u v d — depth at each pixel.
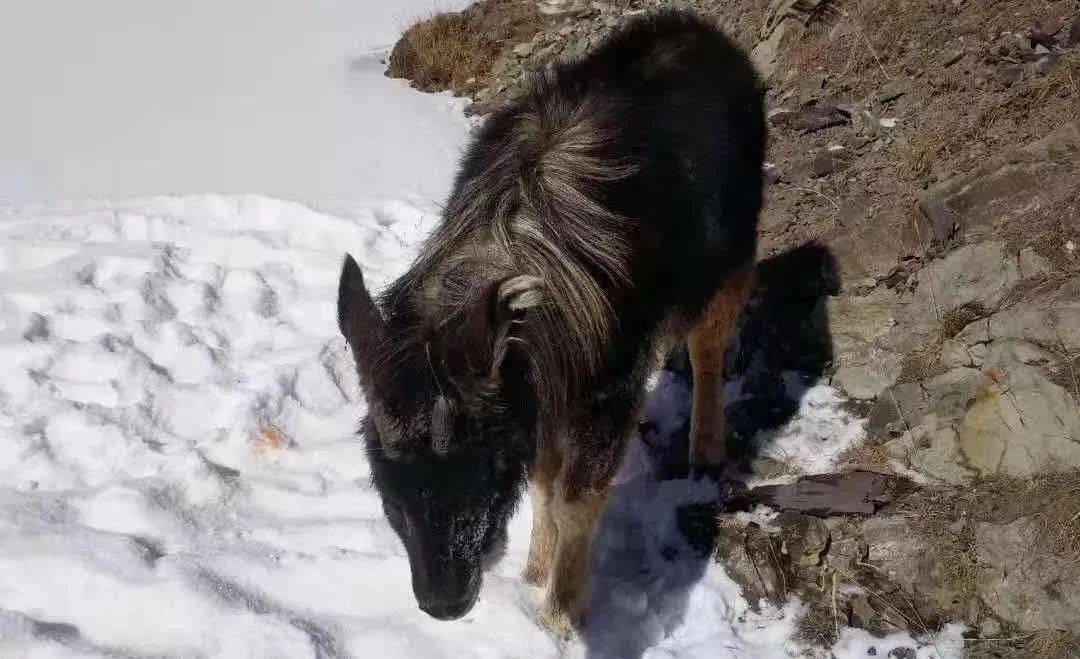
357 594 1.73
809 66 3.04
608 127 1.58
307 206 3.02
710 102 1.86
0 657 1.56
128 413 2.16
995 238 1.99
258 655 1.59
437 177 3.29
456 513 1.24
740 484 1.93
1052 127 2.13
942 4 2.84
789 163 2.66
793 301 2.27
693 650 1.62
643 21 2.04
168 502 1.93
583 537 1.63
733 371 2.22
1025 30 2.56
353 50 4.80
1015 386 1.75
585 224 1.47
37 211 3.04
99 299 2.55
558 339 1.38
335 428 2.21
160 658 1.59
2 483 1.97
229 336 2.49
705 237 1.77
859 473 1.86
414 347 1.25
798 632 1.63
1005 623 1.57
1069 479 1.63
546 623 1.67
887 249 2.18
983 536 1.64
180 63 4.69
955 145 2.30
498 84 3.98
